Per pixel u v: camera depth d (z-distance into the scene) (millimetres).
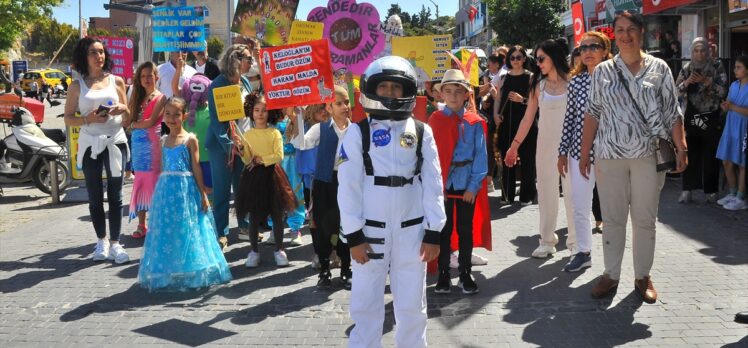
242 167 6793
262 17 7258
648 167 4793
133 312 5090
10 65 47344
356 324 3646
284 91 5695
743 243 6406
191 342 4492
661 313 4750
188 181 5641
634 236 4957
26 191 11609
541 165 6082
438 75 7473
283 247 6734
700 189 8977
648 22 14469
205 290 5582
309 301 5254
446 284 5312
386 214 3520
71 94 6438
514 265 6051
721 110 8008
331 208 5484
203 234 5684
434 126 5203
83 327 4805
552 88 5918
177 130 5703
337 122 5527
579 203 5676
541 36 24250
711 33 12508
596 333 4445
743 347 4164
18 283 5863
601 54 5484
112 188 6543
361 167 3523
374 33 6762
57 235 7797
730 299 4973
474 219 5730
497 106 8781
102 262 6535
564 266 5949
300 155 6305
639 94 4707
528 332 4508
